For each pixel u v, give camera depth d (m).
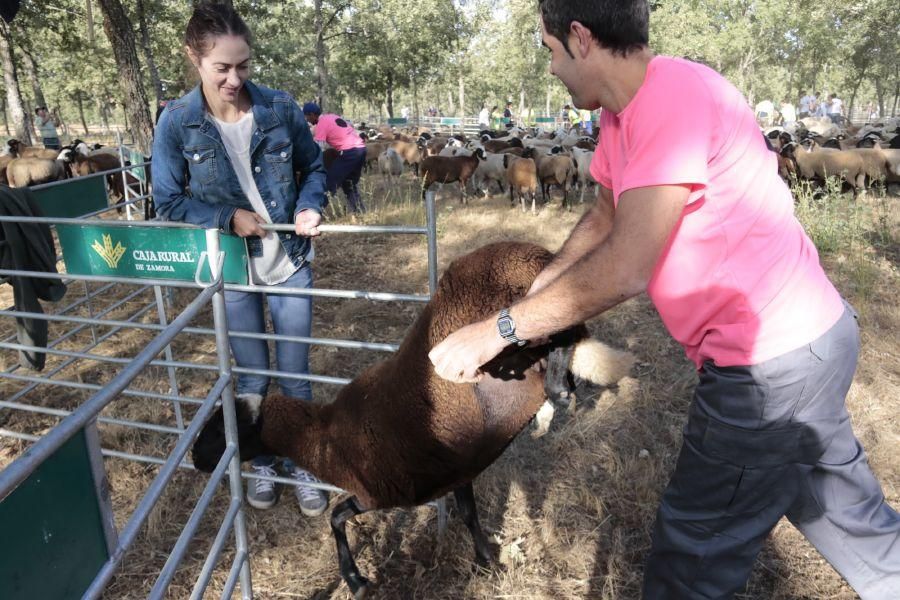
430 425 2.25
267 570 2.99
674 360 4.80
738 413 1.72
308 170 3.29
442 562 2.99
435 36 45.12
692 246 1.66
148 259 3.17
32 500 1.18
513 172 10.88
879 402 4.07
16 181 12.65
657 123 1.52
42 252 3.96
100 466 1.42
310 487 3.25
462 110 50.56
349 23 40.78
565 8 1.56
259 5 28.12
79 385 3.63
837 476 1.86
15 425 4.21
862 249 6.91
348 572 2.81
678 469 1.90
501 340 1.70
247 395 2.79
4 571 1.10
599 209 1.99
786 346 1.66
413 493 2.51
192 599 2.00
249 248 3.13
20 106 23.83
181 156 3.02
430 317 2.21
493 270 2.11
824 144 15.91
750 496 1.80
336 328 5.64
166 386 4.66
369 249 7.95
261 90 3.01
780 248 1.66
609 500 3.35
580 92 1.68
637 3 1.54
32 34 27.36
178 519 3.34
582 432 3.88
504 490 3.46
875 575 1.91
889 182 11.45
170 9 26.86
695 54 34.53
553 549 3.03
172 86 38.94
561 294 1.61
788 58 42.25
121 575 2.96
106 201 5.71
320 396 4.44
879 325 5.18
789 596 2.72
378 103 55.28
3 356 5.21
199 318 6.02
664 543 1.94
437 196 13.57
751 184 1.61
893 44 41.56
